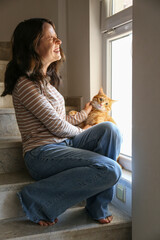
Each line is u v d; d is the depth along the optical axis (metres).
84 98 2.02
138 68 1.20
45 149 1.30
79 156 1.24
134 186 1.27
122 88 1.78
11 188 1.34
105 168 1.18
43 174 1.32
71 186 1.22
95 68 1.94
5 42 2.47
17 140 1.65
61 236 1.23
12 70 1.37
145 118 1.16
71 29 2.19
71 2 2.16
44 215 1.28
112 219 1.37
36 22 1.35
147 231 1.19
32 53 1.32
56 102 1.41
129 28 1.62
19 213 1.38
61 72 2.28
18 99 1.33
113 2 1.83
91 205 1.35
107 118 1.73
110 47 1.89
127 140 1.74
